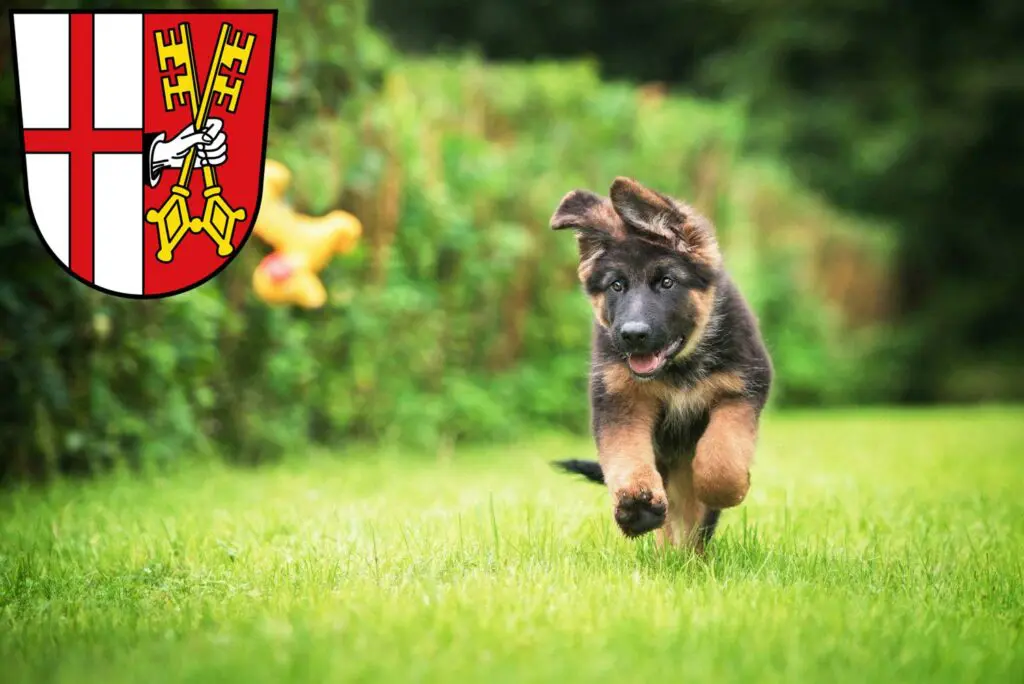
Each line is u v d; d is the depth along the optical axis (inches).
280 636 134.2
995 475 314.0
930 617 151.9
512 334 432.1
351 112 365.7
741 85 903.7
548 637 135.0
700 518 205.5
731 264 579.5
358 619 140.9
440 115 421.7
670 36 1029.8
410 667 123.5
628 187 194.1
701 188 529.0
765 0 892.6
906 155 818.8
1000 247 838.5
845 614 148.6
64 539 211.9
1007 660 134.7
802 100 895.1
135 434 314.5
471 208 409.7
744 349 197.8
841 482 289.4
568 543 198.7
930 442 412.8
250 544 199.5
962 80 807.1
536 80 472.1
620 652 129.6
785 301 665.6
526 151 445.7
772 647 132.9
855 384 736.3
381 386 377.1
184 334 317.4
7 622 153.9
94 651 134.0
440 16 991.6
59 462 307.3
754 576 173.9
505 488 279.1
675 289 194.7
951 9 844.0
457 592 154.2
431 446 376.5
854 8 853.2
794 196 735.1
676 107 533.6
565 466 221.6
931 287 860.0
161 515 239.0
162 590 170.2
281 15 334.3
